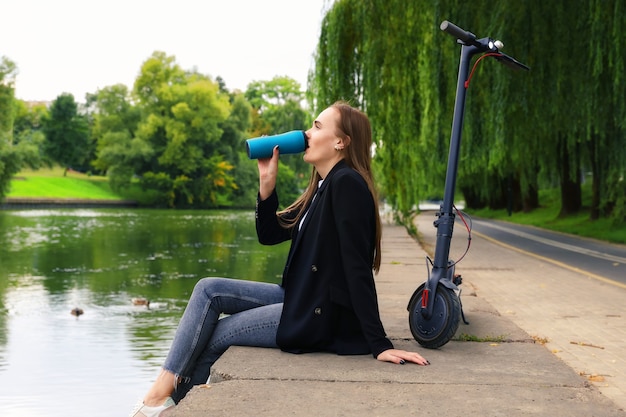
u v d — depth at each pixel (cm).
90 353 1009
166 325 1238
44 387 832
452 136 446
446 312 408
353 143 385
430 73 2022
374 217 373
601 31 1725
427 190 3031
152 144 9462
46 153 11381
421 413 281
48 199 8344
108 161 9306
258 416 273
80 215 6412
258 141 394
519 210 5859
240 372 336
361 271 359
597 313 873
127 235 3741
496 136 1858
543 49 1812
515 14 1794
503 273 1470
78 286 1744
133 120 9988
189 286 1744
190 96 9344
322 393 306
